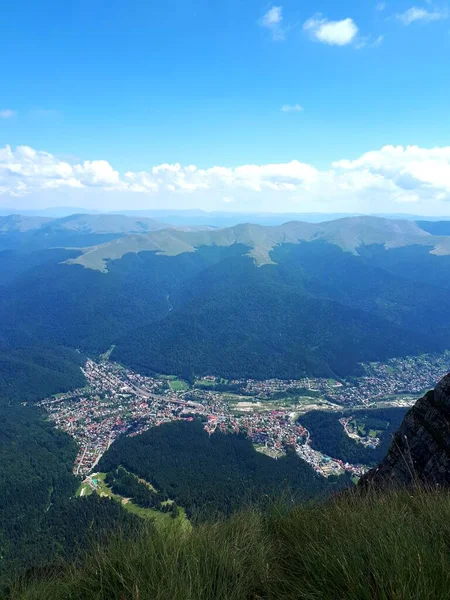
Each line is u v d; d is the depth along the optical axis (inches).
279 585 142.6
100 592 142.9
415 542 138.5
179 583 136.0
